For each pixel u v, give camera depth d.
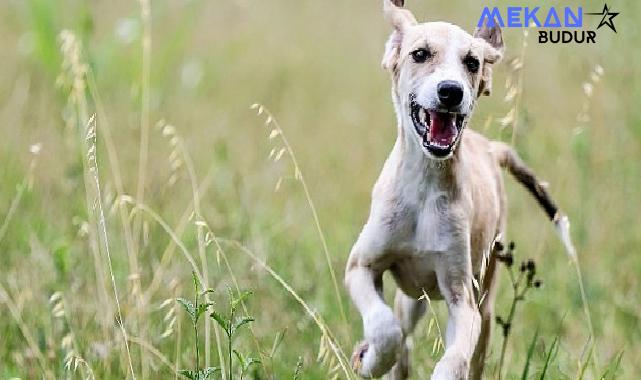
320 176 16.09
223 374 9.37
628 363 11.29
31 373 10.36
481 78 9.92
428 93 9.34
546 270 13.02
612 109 16.75
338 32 22.62
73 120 12.09
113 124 16.50
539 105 17.27
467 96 9.35
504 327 9.69
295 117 18.39
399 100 9.89
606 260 13.43
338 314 11.61
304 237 14.02
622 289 12.83
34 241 12.16
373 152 16.81
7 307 11.19
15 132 15.88
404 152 9.77
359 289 9.72
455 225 9.70
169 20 21.47
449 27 9.76
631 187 14.86
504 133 11.84
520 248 13.65
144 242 11.84
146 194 13.52
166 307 11.29
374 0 23.56
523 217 14.32
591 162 15.16
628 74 17.03
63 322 10.82
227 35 21.92
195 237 12.78
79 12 17.61
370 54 21.69
